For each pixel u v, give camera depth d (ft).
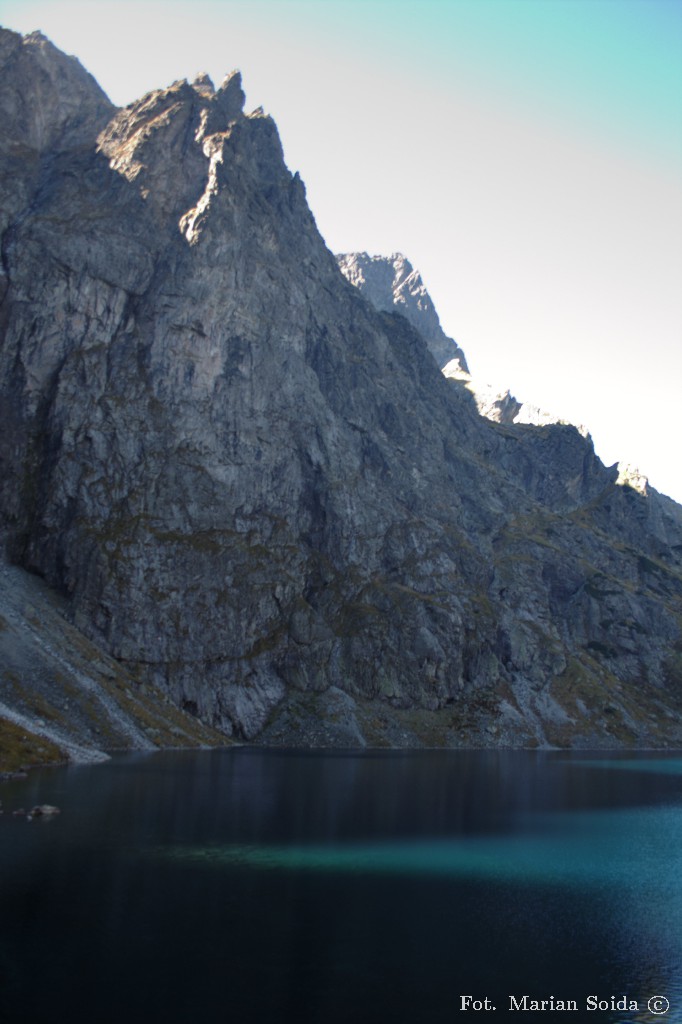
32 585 604.90
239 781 344.90
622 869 220.02
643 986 138.31
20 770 325.01
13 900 159.02
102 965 132.16
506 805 322.55
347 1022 118.01
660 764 585.22
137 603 610.65
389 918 164.14
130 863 190.29
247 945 143.95
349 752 577.02
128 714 500.74
